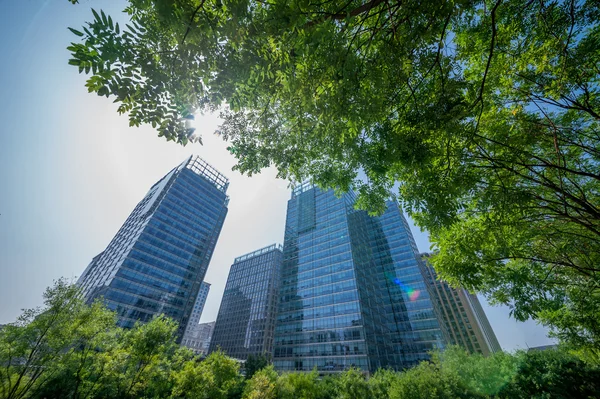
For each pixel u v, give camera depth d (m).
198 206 84.56
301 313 57.59
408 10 3.55
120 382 17.70
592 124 6.30
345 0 3.58
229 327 93.38
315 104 4.58
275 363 53.62
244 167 7.00
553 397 15.92
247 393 21.78
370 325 51.66
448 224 5.79
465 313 81.50
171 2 2.89
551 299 8.12
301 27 3.52
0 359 15.27
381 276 70.38
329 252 62.81
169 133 3.95
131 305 56.47
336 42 3.58
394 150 5.49
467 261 7.88
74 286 18.30
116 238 84.31
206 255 79.88
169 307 63.81
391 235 76.50
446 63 4.87
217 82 3.99
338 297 54.03
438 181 5.77
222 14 3.34
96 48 3.04
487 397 17.81
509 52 6.01
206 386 18.75
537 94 6.25
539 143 6.66
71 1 2.98
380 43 4.31
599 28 5.06
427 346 54.84
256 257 108.94
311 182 8.09
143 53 3.37
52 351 16.38
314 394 23.06
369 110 4.25
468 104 4.63
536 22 5.42
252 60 3.78
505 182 6.43
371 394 20.31
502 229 7.17
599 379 15.19
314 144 7.11
